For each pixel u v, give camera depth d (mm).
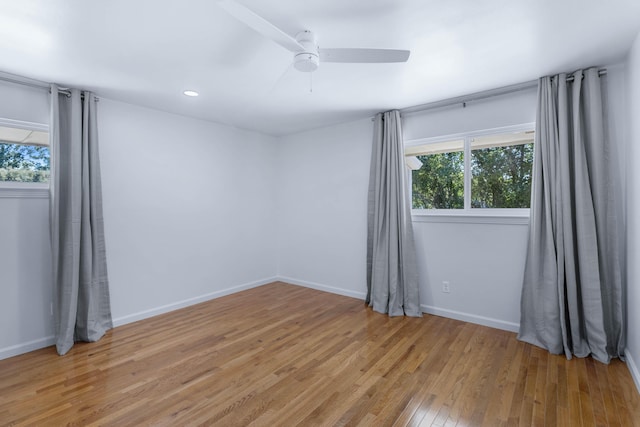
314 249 4445
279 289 4426
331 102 3246
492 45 2102
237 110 3500
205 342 2744
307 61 1855
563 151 2504
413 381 2133
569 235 2467
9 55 2170
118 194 3141
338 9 1687
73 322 2648
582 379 2125
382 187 3551
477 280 3133
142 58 2238
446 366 2322
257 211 4566
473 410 1834
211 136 3973
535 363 2350
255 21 1470
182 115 3668
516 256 2922
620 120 2402
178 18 1757
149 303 3373
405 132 3553
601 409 1825
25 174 2660
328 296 4094
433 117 3357
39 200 2695
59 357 2482
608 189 2398
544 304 2588
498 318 3023
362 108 3455
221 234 4094
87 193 2781
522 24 1857
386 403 1903
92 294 2809
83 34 1910
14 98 2559
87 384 2102
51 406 1875
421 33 1943
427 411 1830
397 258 3428
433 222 3389
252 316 3373
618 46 2129
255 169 4527
